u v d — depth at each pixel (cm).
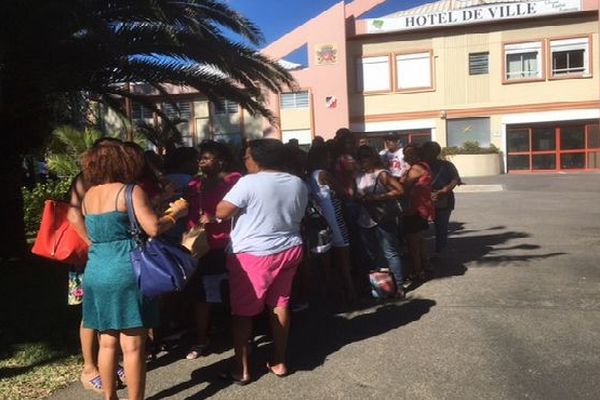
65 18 679
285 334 450
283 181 435
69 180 1559
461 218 1267
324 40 2952
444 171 820
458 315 579
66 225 419
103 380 383
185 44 832
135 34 808
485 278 721
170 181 476
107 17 779
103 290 360
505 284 690
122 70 829
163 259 357
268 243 429
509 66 2869
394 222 649
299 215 445
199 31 815
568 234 1015
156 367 477
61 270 834
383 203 644
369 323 569
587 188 1872
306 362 477
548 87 2827
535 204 1480
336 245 625
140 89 1773
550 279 708
